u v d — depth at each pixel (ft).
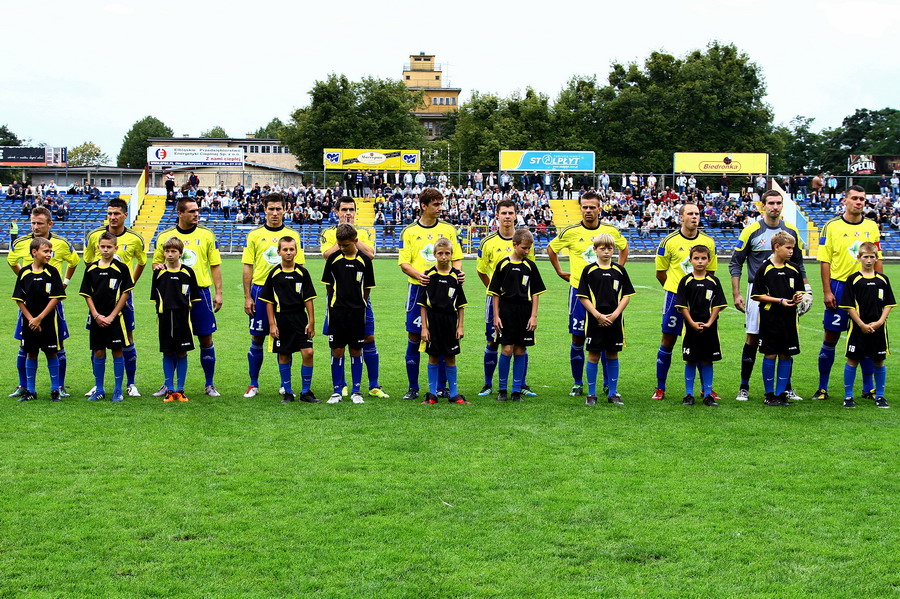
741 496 20.02
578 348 32.32
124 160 372.38
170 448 23.79
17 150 174.50
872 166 182.80
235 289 77.41
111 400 30.48
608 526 18.16
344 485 20.63
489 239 32.60
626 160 208.33
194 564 16.22
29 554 16.63
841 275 31.14
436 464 22.40
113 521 18.22
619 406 30.12
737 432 26.17
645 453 23.63
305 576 15.76
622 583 15.56
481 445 24.41
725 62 210.59
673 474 21.66
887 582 15.64
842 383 35.01
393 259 126.11
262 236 32.07
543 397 31.81
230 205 150.41
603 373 34.50
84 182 218.59
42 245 29.86
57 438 24.77
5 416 27.63
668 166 207.41
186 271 30.60
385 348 43.80
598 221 32.60
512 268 30.35
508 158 158.30
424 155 221.25
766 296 29.99
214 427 26.35
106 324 29.76
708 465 22.48
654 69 212.23
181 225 31.99
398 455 23.27
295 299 30.07
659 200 156.35
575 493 20.16
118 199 32.45
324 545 17.11
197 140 275.80
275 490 20.22
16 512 18.71
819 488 20.62
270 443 24.43
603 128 211.20
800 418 28.22
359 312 30.40
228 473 21.52
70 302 62.13
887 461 22.94
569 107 215.31
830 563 16.40
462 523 18.29
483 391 32.37
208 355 31.71
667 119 208.74
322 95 207.41
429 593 15.16
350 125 207.62
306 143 207.41
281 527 17.98
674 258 31.48
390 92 214.48
